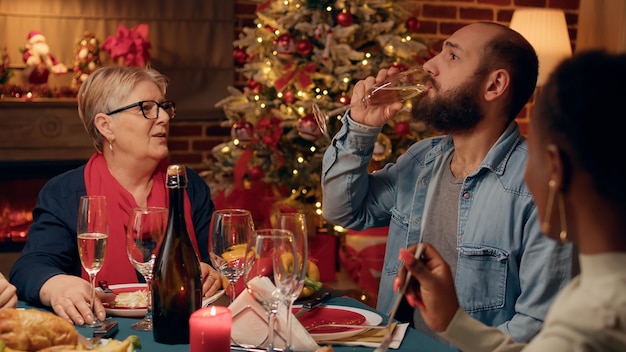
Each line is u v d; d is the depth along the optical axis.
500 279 1.91
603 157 0.86
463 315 1.29
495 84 1.94
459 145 2.03
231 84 4.97
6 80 4.59
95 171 2.26
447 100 1.96
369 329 1.55
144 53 4.64
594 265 0.89
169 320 1.50
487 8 5.17
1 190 4.53
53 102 4.43
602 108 0.87
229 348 1.31
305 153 4.09
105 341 1.44
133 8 4.82
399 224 2.16
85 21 4.75
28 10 4.68
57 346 1.30
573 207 0.90
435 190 2.08
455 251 1.99
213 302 1.79
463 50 1.96
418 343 1.50
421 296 1.31
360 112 2.09
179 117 4.89
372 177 2.25
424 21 5.09
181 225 1.54
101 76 2.26
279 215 1.42
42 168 4.53
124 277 2.16
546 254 1.80
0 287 1.62
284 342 1.46
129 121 2.22
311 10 3.96
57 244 2.11
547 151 0.90
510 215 1.90
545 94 0.92
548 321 0.89
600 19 5.02
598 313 0.85
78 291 1.69
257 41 4.19
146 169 2.29
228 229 1.63
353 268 4.11
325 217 2.25
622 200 0.86
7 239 4.53
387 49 3.98
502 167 1.94
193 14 4.89
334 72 3.94
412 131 3.99
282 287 1.33
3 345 1.27
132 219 1.61
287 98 3.96
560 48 4.66
